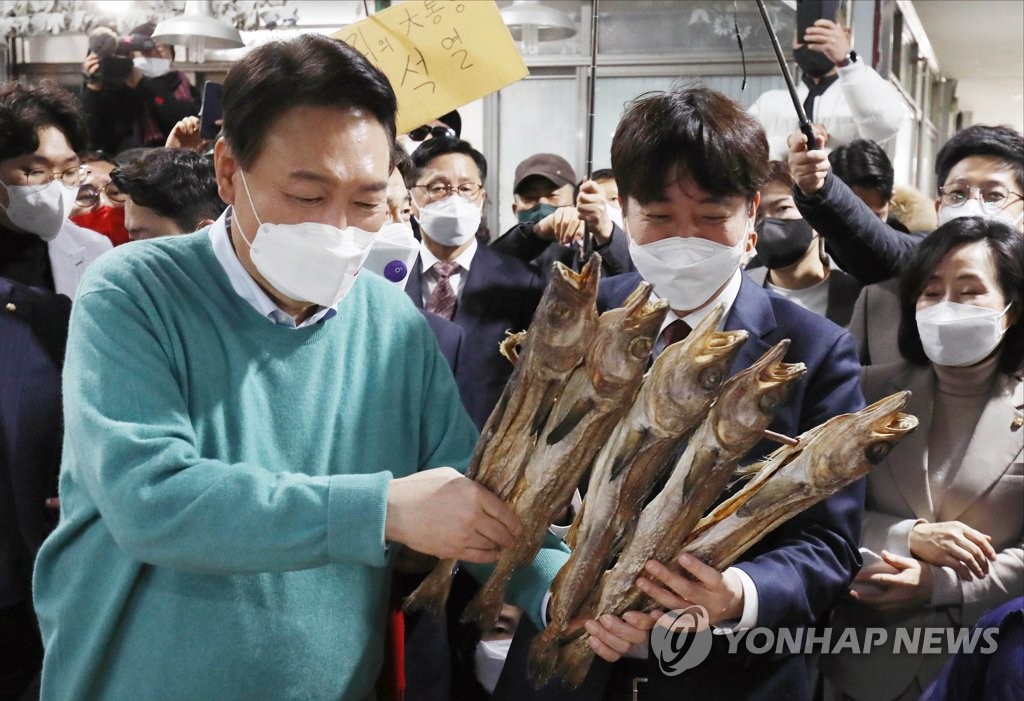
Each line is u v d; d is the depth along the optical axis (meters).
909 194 3.37
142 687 1.01
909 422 0.87
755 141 1.25
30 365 1.65
